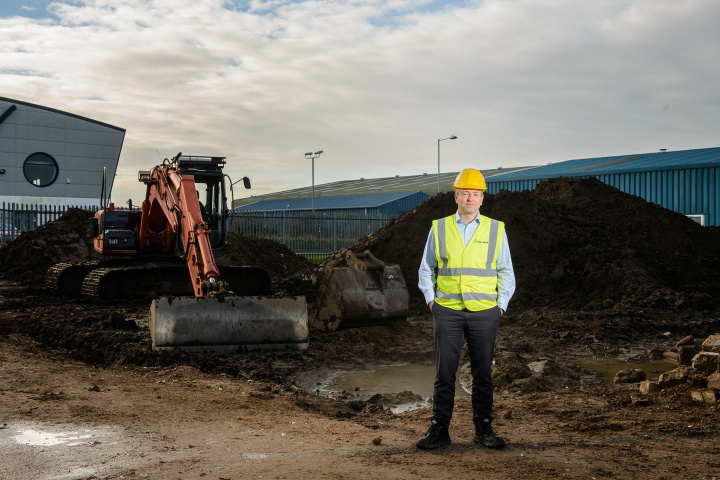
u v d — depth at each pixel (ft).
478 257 14.96
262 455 14.21
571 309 47.32
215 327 29.35
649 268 53.98
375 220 106.83
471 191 14.79
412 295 51.55
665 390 21.79
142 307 45.96
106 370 26.05
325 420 18.43
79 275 52.75
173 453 14.29
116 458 13.83
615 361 30.45
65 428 16.33
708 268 55.98
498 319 15.16
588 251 53.52
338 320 35.14
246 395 21.76
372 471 13.02
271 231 96.89
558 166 147.43
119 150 132.87
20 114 122.72
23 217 86.38
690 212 100.07
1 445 14.76
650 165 110.73
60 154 126.72
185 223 35.88
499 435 16.84
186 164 45.85
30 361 26.53
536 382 24.30
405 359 30.83
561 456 14.66
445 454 14.65
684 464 14.14
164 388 22.35
